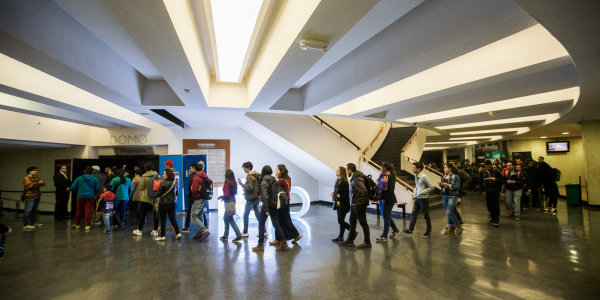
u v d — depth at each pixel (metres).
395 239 5.92
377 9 2.88
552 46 3.81
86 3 2.90
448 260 4.53
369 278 3.82
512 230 6.62
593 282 3.62
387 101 6.94
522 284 3.58
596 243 5.41
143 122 10.41
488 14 2.92
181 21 3.31
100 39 4.40
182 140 11.02
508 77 4.59
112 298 3.34
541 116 9.84
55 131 9.62
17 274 4.12
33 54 3.34
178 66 4.05
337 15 2.83
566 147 15.50
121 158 12.20
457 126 11.31
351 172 5.68
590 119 9.13
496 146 20.09
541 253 4.83
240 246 5.52
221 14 3.44
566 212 9.09
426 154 26.48
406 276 3.88
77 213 7.50
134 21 2.79
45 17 3.32
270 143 11.20
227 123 10.60
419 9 3.69
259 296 3.34
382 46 4.38
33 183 7.70
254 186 6.27
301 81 6.60
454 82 5.16
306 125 10.28
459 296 3.27
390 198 5.77
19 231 7.16
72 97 6.30
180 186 9.83
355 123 12.70
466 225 7.27
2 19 2.74
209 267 4.33
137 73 6.22
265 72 4.93
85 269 4.30
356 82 5.07
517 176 8.00
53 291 3.54
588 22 2.69
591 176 9.71
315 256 4.82
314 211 10.33
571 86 5.18
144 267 4.36
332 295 3.33
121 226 7.42
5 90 4.83
